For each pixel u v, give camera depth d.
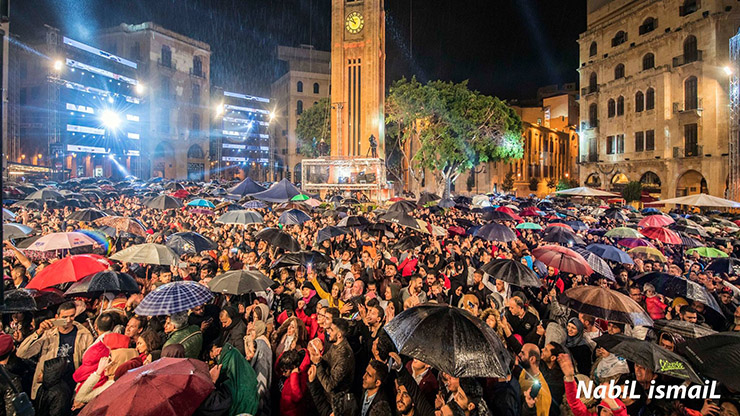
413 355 4.13
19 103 50.69
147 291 7.64
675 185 40.38
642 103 43.34
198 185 36.44
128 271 9.20
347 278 8.02
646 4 42.56
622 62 45.78
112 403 3.43
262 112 78.62
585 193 22.44
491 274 7.67
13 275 7.80
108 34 61.50
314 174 39.97
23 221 13.50
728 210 32.97
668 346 5.67
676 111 39.78
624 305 5.76
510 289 8.68
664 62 41.06
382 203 33.25
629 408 4.73
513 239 11.39
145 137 60.41
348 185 37.44
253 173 79.50
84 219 12.41
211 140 72.38
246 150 76.88
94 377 4.82
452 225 16.78
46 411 4.69
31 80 50.62
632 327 6.47
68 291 6.66
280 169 80.25
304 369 5.14
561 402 4.98
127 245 11.35
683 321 6.00
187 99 65.94
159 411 3.39
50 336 5.53
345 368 4.86
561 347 4.95
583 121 50.84
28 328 6.16
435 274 8.54
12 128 49.22
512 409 4.62
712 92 37.19
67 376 5.45
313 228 14.63
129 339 5.39
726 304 7.89
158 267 9.23
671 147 40.38
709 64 37.22
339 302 7.47
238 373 4.80
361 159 38.34
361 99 43.00
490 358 4.06
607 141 47.59
